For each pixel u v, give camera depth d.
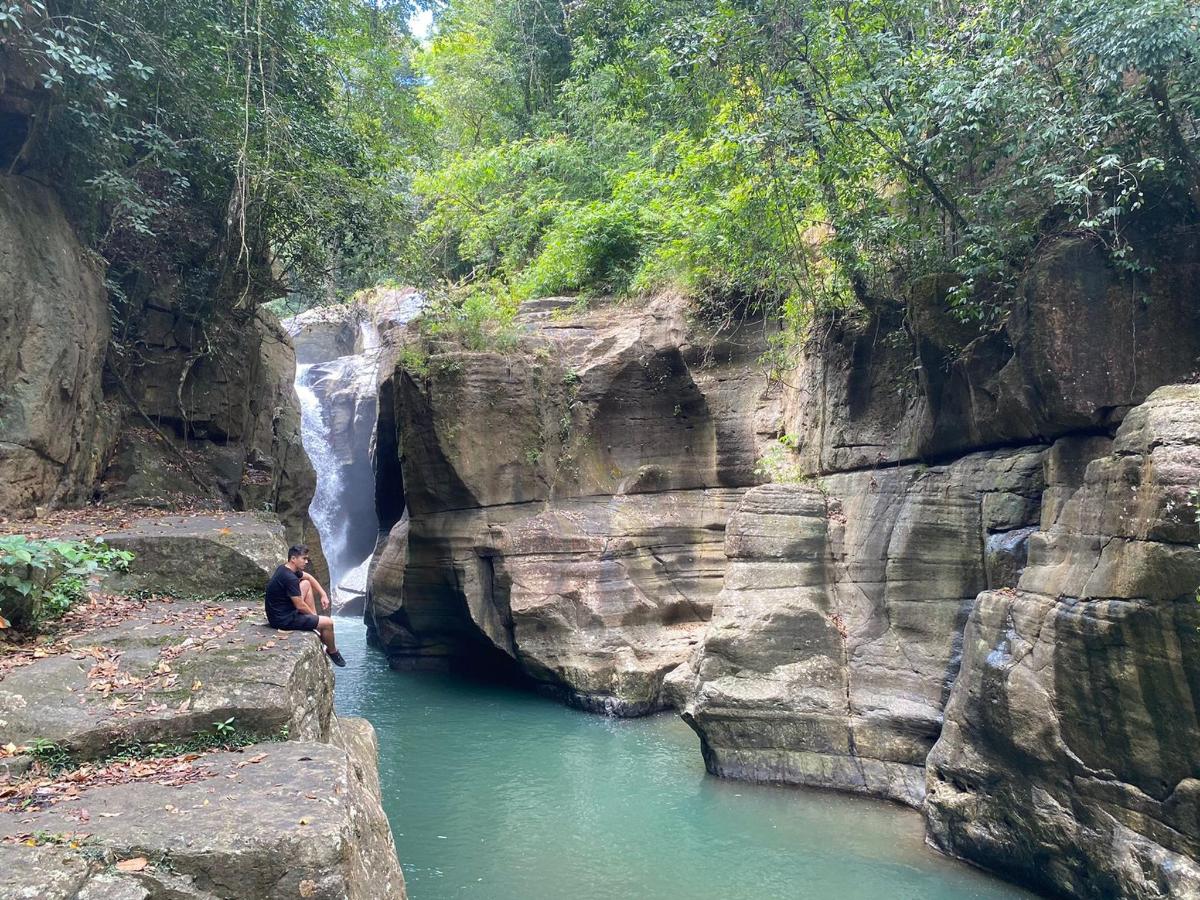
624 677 14.50
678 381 16.78
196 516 11.20
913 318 10.21
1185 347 7.79
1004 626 8.02
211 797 4.25
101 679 5.71
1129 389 7.95
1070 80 8.52
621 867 8.31
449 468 16.47
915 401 10.96
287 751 5.05
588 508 16.62
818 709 10.45
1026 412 8.80
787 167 10.81
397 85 17.31
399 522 20.98
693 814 9.62
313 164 12.73
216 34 11.37
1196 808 6.10
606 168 23.02
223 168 12.43
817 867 8.22
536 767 11.57
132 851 3.60
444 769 11.49
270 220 13.81
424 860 8.52
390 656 18.83
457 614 17.41
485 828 9.37
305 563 7.90
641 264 19.00
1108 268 8.09
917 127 8.95
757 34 10.66
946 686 9.59
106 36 10.13
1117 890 6.60
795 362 14.54
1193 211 7.83
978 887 7.75
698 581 16.30
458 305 19.19
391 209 14.02
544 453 16.95
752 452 16.38
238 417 15.91
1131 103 7.91
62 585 7.23
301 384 32.16
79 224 11.52
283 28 12.52
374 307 28.36
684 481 16.88
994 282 9.25
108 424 12.33
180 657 6.26
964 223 9.48
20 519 9.48
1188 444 6.24
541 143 23.89
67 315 10.42
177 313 14.30
